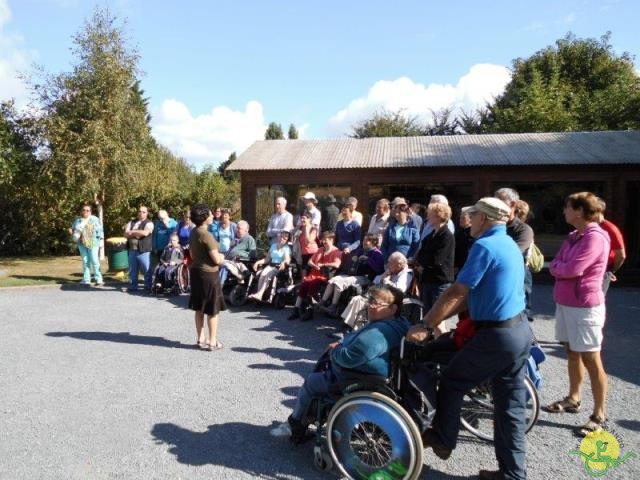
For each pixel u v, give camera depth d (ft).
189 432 11.84
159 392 14.35
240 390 14.53
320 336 20.68
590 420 11.81
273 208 39.86
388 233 22.12
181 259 31.35
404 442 9.15
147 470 10.11
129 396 14.03
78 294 30.89
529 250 16.03
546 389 14.64
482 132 89.10
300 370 16.37
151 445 11.18
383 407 9.30
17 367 16.58
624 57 87.30
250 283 26.50
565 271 11.69
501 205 9.29
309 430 11.64
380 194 38.73
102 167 45.83
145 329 21.84
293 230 28.66
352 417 9.67
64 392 14.33
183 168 76.23
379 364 9.71
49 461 10.43
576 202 11.77
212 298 18.30
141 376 15.71
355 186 38.52
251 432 11.88
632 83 70.44
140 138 49.60
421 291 17.16
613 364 16.97
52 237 55.98
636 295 30.63
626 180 35.32
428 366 10.98
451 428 9.47
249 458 10.66
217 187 68.74
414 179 37.83
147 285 31.91
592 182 36.24
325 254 24.27
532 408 11.32
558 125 69.97
